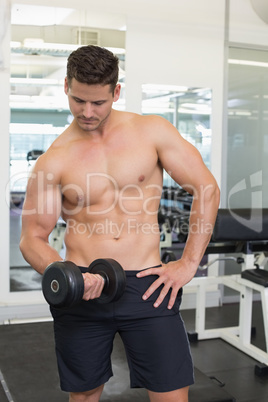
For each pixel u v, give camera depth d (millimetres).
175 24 3406
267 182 3791
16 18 3096
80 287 1078
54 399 1815
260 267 2965
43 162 1291
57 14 3168
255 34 3553
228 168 3691
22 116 3188
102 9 3246
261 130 3746
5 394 2010
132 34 3340
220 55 3555
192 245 1321
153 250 1320
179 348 1289
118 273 1151
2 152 3123
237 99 3660
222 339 2992
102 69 1097
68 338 1321
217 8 3459
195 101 3555
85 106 1143
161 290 1292
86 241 1293
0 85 3078
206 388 1920
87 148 1275
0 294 3209
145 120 1318
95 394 1379
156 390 1288
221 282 2980
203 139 3609
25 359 2186
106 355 1340
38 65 3191
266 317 2588
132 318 1277
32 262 1302
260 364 2510
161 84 3451
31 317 3256
